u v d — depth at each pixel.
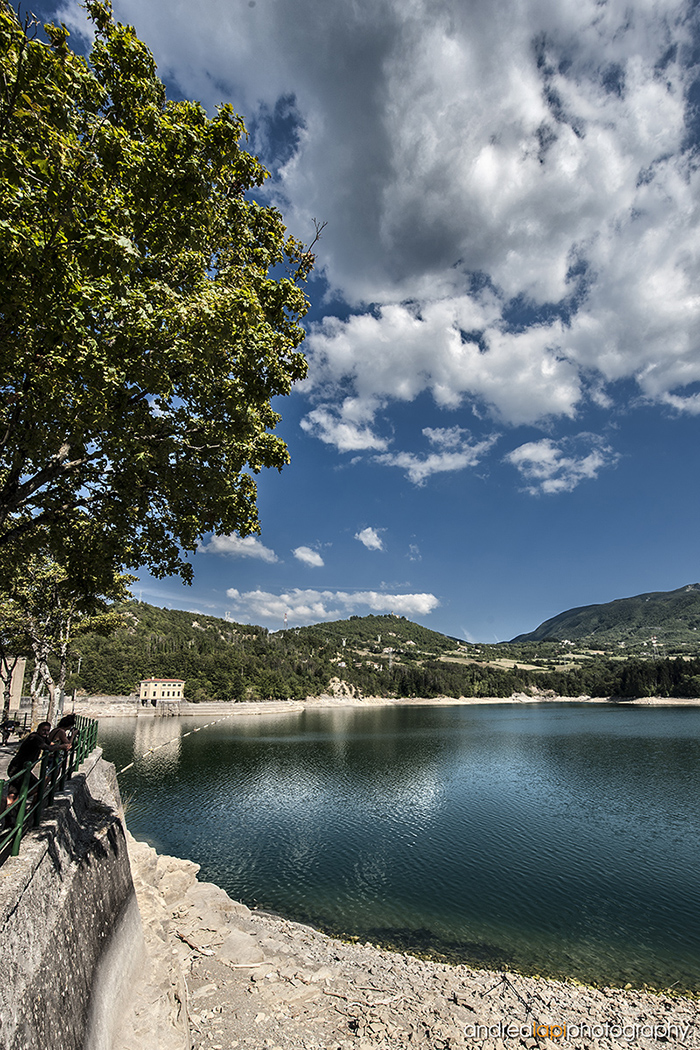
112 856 11.45
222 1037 12.34
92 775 15.06
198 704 144.62
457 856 31.17
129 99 9.32
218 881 27.23
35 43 7.50
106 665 141.88
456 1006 15.20
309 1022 13.38
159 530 12.86
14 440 9.98
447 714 165.75
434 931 21.78
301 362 13.24
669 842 33.75
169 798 46.84
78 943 7.84
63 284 7.58
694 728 107.88
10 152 7.10
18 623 26.91
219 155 9.82
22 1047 5.14
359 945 20.31
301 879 27.53
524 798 46.62
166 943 13.66
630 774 57.78
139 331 8.20
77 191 7.55
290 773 59.31
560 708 193.75
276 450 13.76
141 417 10.36
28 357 8.67
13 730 29.25
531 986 17.23
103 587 13.49
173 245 9.67
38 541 12.29
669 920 22.69
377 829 37.09
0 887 6.02
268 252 12.32
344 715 160.88
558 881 27.23
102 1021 8.40
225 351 10.20
